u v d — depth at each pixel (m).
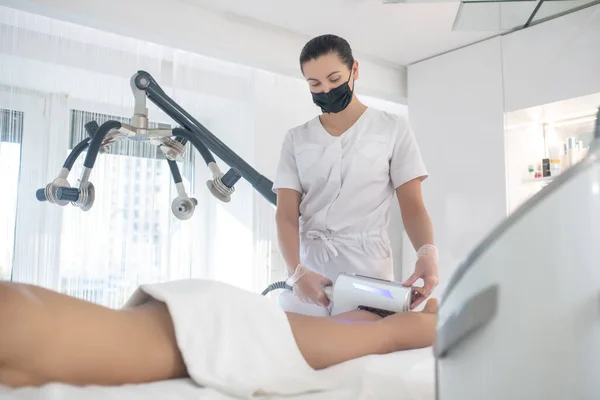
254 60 3.25
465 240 3.61
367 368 0.73
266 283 3.43
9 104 2.64
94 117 2.91
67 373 0.55
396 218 4.11
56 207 2.81
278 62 3.29
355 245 1.68
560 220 0.38
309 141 1.76
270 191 1.94
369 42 3.56
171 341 0.64
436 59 3.83
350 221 1.69
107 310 0.61
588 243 0.38
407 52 3.75
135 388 0.57
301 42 3.41
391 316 0.98
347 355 0.81
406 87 4.07
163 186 3.29
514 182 3.46
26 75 2.69
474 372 0.40
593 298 0.37
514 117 3.49
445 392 0.42
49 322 0.54
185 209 2.01
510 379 0.38
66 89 2.80
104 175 3.05
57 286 2.81
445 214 3.73
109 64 2.92
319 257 1.70
